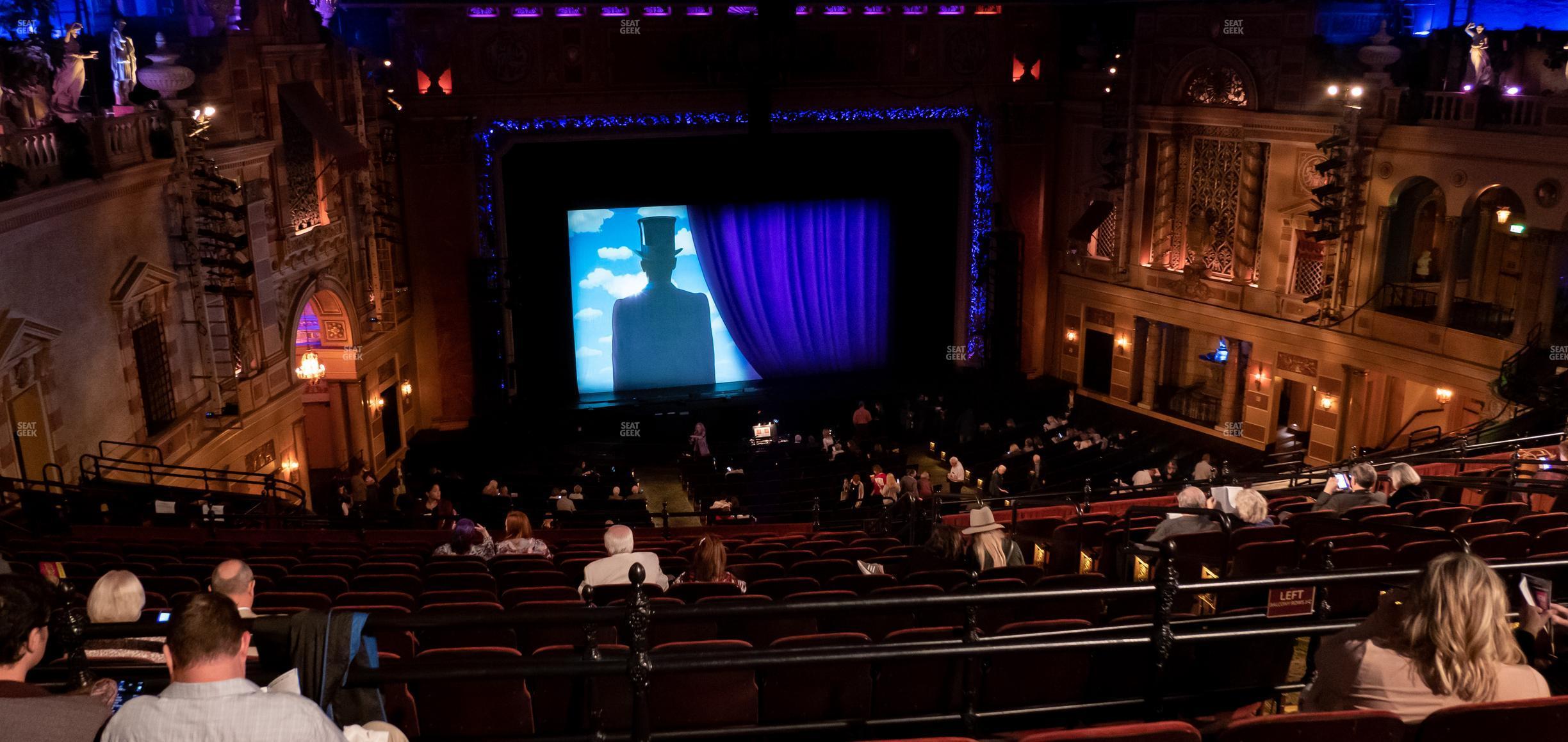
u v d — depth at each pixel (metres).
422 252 31.02
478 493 28.75
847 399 33.94
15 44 17.28
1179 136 31.53
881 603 4.60
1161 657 4.93
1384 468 15.15
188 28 22.16
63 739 3.23
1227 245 31.28
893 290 35.72
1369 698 4.04
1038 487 26.16
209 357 21.89
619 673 4.39
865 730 5.92
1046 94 34.12
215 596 3.22
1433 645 3.88
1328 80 27.50
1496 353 24.88
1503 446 15.86
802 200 33.91
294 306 25.17
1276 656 6.21
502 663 4.34
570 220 32.50
